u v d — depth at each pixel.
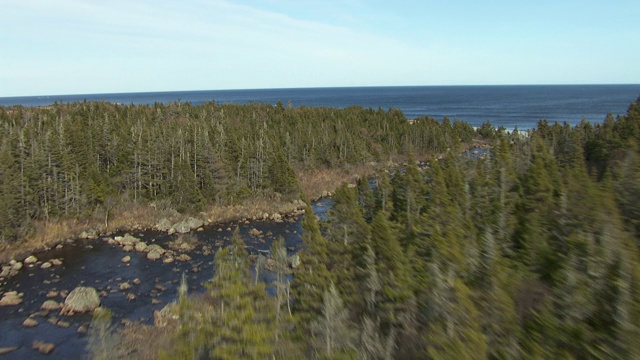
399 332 24.19
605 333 19.05
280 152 85.31
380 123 141.50
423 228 37.75
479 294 22.72
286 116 136.38
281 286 34.62
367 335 22.69
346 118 140.75
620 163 55.25
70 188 67.38
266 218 72.12
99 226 63.88
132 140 82.81
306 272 31.88
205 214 70.62
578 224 34.56
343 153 108.12
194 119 124.25
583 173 51.22
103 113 118.44
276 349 19.61
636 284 20.42
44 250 55.31
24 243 55.53
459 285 21.69
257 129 108.00
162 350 21.45
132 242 58.56
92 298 39.53
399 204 52.38
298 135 109.69
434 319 22.59
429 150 129.12
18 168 66.50
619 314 19.39
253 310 21.20
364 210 54.12
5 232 54.12
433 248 30.94
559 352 18.64
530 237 32.31
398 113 155.62
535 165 50.53
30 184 62.66
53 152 67.12
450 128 141.62
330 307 23.27
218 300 22.39
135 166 75.00
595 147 77.44
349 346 21.55
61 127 82.38
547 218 38.44
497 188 50.03
